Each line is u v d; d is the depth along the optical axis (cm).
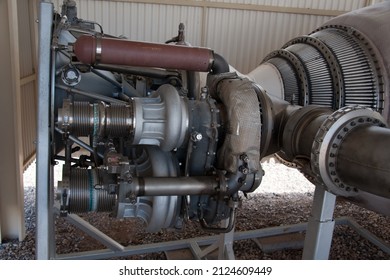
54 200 160
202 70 146
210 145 141
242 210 329
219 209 147
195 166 145
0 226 254
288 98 218
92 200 139
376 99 200
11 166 251
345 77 204
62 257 235
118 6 391
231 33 420
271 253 269
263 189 380
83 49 130
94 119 132
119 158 133
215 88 150
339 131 131
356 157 125
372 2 434
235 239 272
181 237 274
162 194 136
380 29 208
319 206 146
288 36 432
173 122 132
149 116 134
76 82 147
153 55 136
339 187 135
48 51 131
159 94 140
